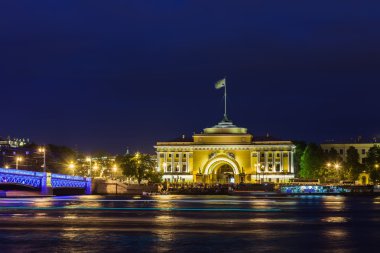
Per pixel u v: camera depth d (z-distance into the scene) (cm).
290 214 12688
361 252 7538
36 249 7688
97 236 8806
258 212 13312
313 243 8188
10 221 10981
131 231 9406
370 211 13575
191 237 8731
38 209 14175
